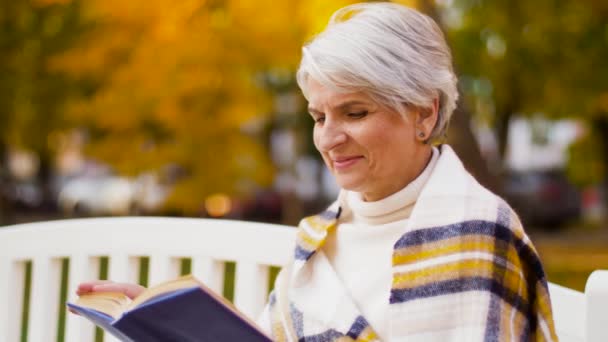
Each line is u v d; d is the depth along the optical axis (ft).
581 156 40.88
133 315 4.00
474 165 11.93
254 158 25.91
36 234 7.29
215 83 20.34
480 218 4.73
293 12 16.67
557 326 5.35
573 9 24.56
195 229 6.90
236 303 6.73
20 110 26.94
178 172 25.62
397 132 4.91
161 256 6.97
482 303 4.51
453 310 4.59
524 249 4.71
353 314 5.08
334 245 5.51
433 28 4.95
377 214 5.19
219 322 4.05
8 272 7.31
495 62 28.12
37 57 24.26
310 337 5.30
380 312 5.03
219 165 24.80
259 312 6.65
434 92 4.87
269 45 18.40
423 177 5.08
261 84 23.75
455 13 26.68
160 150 23.90
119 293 5.14
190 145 23.57
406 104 4.88
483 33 26.76
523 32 25.68
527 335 4.62
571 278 25.75
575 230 52.60
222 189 25.31
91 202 62.23
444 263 4.68
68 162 65.77
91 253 7.14
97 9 18.28
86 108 21.98
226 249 6.78
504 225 4.69
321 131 5.02
